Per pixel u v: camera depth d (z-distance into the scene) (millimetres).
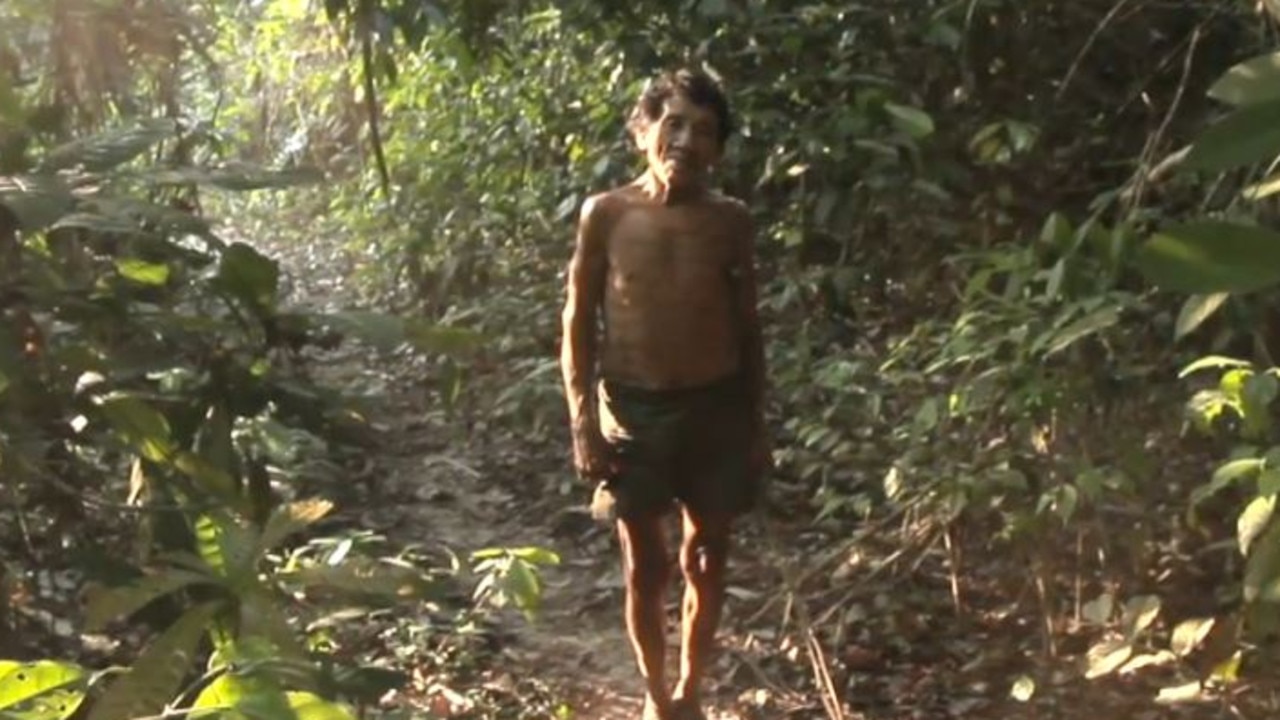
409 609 6426
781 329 7762
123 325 2680
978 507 5590
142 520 3141
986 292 5684
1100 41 7016
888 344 6934
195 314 2846
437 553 7453
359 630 6082
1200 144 1597
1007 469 5391
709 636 5488
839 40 7312
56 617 3564
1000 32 7023
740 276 5246
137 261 2725
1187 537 5699
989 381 5234
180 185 2668
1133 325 5344
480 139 10859
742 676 6133
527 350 9586
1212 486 4383
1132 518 5781
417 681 5910
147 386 2867
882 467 6500
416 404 9742
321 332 2703
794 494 7445
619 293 5230
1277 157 1759
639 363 5211
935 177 6926
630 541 5352
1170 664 5402
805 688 6012
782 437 7535
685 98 5168
